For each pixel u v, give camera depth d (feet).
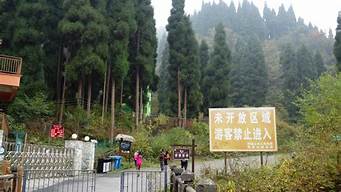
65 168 56.34
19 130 76.33
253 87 212.02
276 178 31.76
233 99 212.84
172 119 127.34
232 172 38.42
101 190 39.29
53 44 102.83
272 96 209.77
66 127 91.86
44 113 89.40
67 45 98.58
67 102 101.96
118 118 111.14
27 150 50.16
